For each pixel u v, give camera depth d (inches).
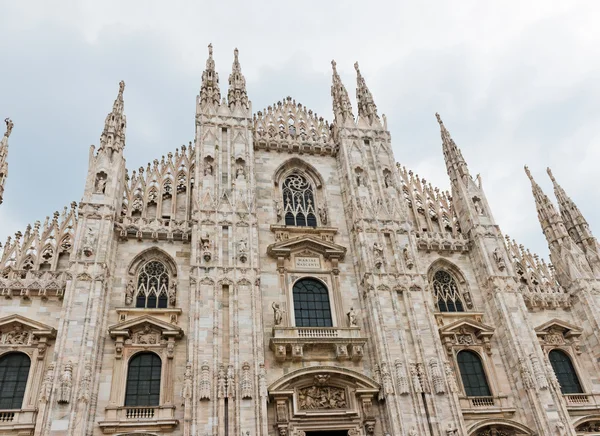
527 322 1547.7
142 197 1624.0
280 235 1625.2
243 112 1800.0
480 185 1877.5
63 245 1462.8
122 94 1797.5
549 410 1395.2
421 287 1530.5
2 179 1539.1
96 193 1494.8
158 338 1350.9
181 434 1227.9
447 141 2010.3
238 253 1466.5
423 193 1881.2
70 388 1171.9
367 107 1994.3
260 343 1321.4
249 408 1224.8
